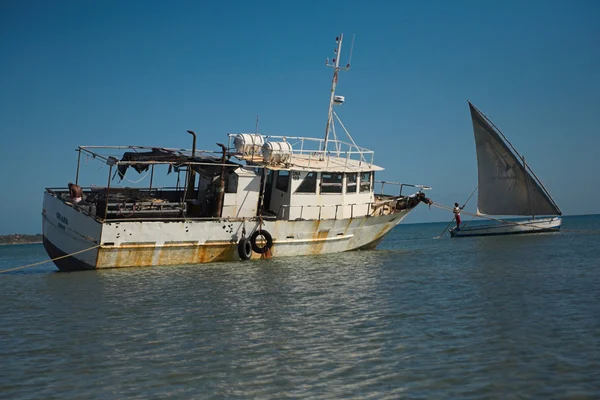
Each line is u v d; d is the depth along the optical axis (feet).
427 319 45.50
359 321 45.37
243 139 88.63
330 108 96.99
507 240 127.75
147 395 30.48
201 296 56.95
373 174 96.53
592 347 36.29
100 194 78.74
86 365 35.65
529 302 51.19
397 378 31.94
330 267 76.84
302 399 29.50
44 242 80.48
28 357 37.58
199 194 88.58
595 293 54.65
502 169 138.92
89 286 63.52
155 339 41.27
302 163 89.04
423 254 94.89
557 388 29.63
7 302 56.34
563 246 107.96
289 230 85.30
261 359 35.99
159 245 74.84
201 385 31.73
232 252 81.00
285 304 52.70
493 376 31.71
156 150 81.30
